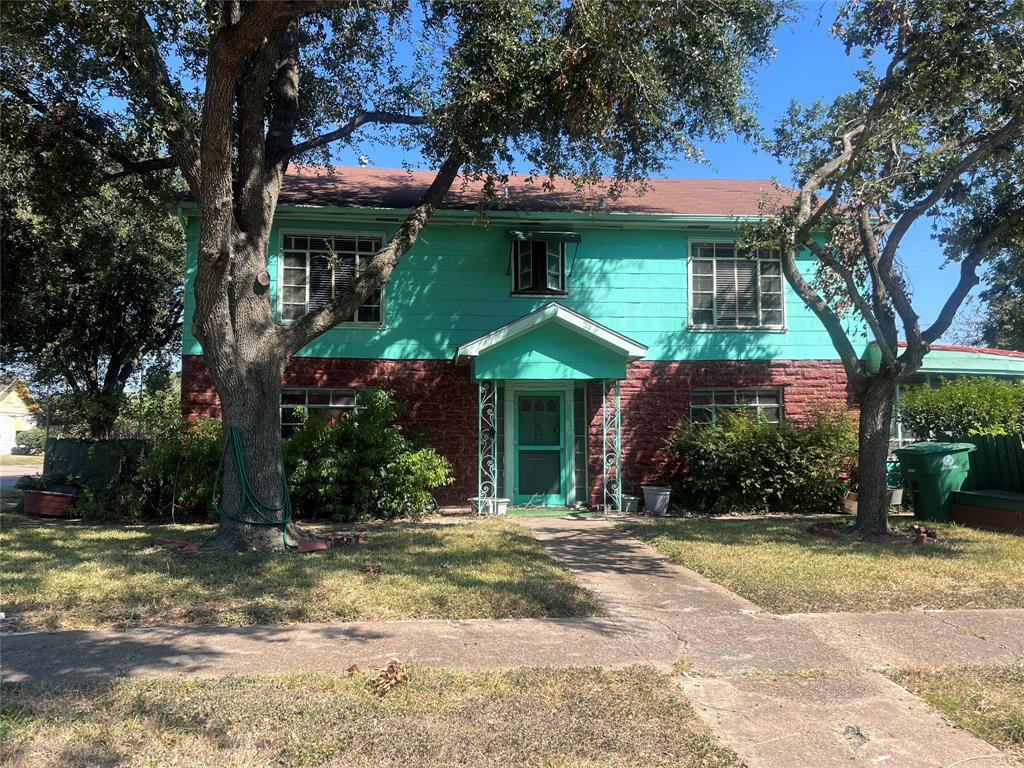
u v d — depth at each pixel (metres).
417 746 3.67
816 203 14.09
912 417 14.05
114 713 3.97
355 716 3.99
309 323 9.49
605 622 5.96
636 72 9.78
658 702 4.27
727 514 13.66
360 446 12.55
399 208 13.76
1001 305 18.11
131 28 8.29
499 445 14.21
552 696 4.34
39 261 16.05
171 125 9.01
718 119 12.09
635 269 14.65
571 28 9.79
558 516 13.09
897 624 5.95
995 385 13.76
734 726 4.03
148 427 13.38
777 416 14.99
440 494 13.85
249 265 9.21
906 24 8.33
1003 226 9.94
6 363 20.17
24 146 10.42
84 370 19.78
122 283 18.58
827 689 4.58
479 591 6.73
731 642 5.47
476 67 10.28
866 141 9.45
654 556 9.02
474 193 15.21
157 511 12.59
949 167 10.20
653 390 14.55
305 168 16.62
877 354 14.50
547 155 11.64
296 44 10.70
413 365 13.95
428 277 14.09
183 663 4.82
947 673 4.87
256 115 9.24
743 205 15.64
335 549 9.02
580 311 14.42
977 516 11.33
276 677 4.56
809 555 8.68
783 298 15.00
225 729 3.81
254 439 9.04
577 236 14.16
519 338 12.88
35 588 6.65
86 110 10.57
